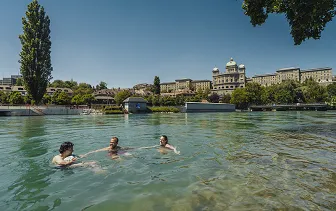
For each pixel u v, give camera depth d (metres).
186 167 4.62
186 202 2.91
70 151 5.15
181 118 29.67
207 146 7.24
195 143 7.91
